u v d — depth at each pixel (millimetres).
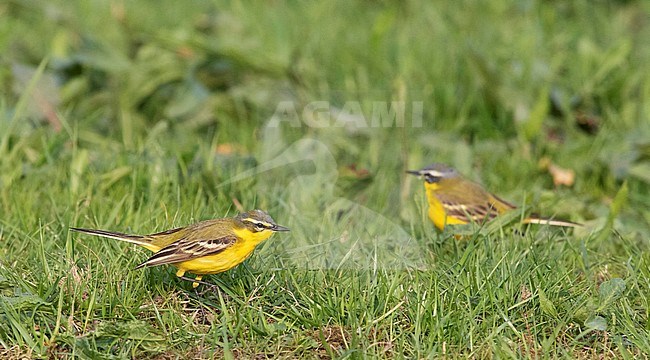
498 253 10922
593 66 17203
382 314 9859
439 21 19172
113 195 12602
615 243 12133
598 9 19828
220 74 16422
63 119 14062
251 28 19156
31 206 11992
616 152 14508
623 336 9727
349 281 10336
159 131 14820
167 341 9391
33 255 10703
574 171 14648
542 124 15805
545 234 11758
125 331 9305
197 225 10180
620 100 16328
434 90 16562
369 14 20109
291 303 10062
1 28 17641
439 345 9398
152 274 10305
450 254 11336
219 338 9578
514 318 9898
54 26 18672
